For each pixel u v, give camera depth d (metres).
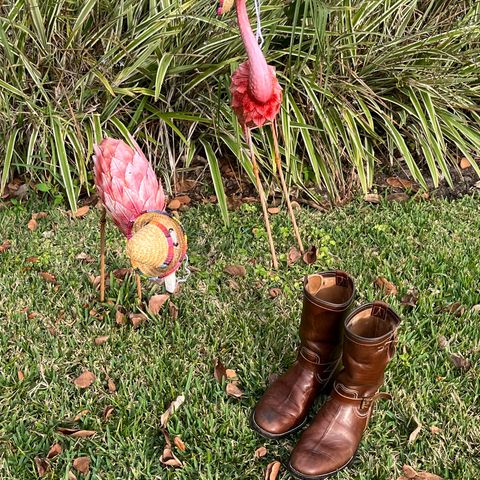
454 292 2.44
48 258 2.61
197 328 2.29
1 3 2.92
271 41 3.13
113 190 1.92
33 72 2.85
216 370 2.10
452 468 1.80
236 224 2.86
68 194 2.80
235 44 3.00
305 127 2.97
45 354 2.18
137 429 1.91
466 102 3.28
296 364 1.97
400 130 3.29
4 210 2.94
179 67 2.95
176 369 2.11
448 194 3.13
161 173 3.08
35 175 3.04
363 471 1.81
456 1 3.41
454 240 2.76
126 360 2.16
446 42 3.20
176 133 3.06
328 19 3.11
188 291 2.45
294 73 3.02
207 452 1.84
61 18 2.96
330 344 1.90
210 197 3.05
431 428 1.90
